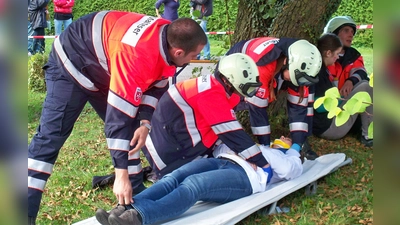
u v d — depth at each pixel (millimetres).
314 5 4777
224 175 3072
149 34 2605
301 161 3711
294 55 3438
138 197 2768
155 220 2711
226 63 3168
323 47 4340
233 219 2893
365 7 11594
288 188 3355
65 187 3875
